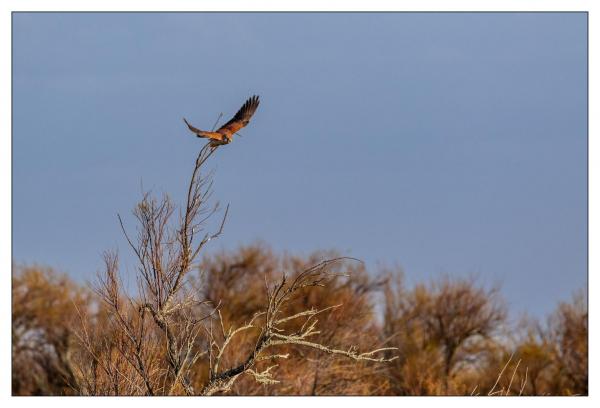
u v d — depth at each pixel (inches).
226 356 802.8
